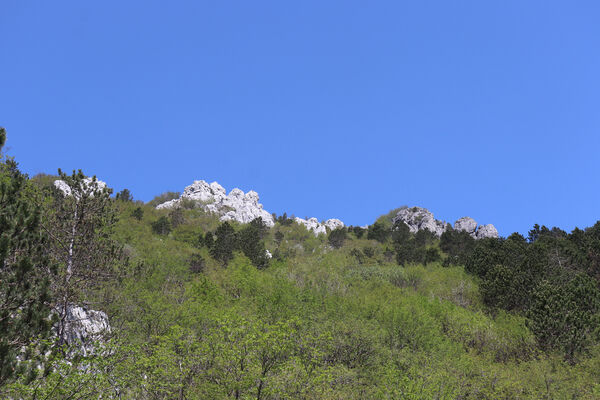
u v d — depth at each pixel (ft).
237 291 150.30
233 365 69.97
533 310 139.03
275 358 72.74
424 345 118.93
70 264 78.74
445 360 106.01
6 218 52.75
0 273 49.44
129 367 63.62
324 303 138.82
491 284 169.68
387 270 204.33
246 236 235.61
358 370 101.96
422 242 331.16
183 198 383.86
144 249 171.01
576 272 183.01
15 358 44.11
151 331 95.96
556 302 135.74
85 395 51.85
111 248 85.81
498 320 149.59
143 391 65.67
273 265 192.65
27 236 56.49
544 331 130.21
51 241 77.05
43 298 50.85
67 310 77.10
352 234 371.97
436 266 235.40
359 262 251.39
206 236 237.04
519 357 127.13
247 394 67.77
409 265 247.70
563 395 102.17
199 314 104.58
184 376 68.44
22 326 47.14
